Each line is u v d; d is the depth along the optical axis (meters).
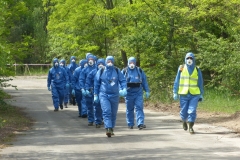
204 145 24.22
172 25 48.75
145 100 48.47
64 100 46.91
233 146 23.81
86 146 24.64
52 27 59.75
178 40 48.78
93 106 33.19
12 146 24.98
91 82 33.16
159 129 30.64
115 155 21.95
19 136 28.53
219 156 21.22
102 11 53.38
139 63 51.72
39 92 66.69
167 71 48.09
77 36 57.09
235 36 44.34
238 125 30.67
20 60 45.28
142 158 21.06
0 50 31.55
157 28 48.34
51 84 44.66
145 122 34.31
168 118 36.44
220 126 30.84
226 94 46.53
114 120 28.64
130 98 31.06
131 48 49.06
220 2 47.62
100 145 24.88
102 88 28.34
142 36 47.75
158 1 49.44
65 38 59.62
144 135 28.14
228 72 42.56
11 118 37.22
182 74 28.91
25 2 44.44
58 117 38.97
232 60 42.25
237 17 48.78
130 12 50.84
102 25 57.09
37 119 37.53
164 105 45.50
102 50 60.00
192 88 28.64
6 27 40.84
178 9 47.50
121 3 57.78
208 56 43.97
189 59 28.72
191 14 48.69
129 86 30.98
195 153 22.02
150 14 49.69
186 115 29.12
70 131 30.66
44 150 23.64
